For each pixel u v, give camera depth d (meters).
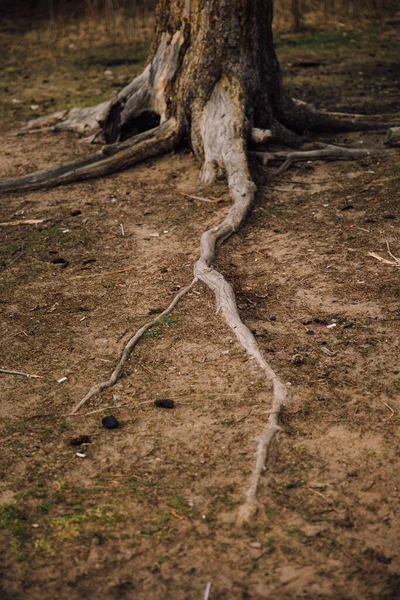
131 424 3.90
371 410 3.92
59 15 15.98
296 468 3.54
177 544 3.13
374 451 3.63
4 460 3.66
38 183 7.50
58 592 2.92
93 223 6.60
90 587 2.94
